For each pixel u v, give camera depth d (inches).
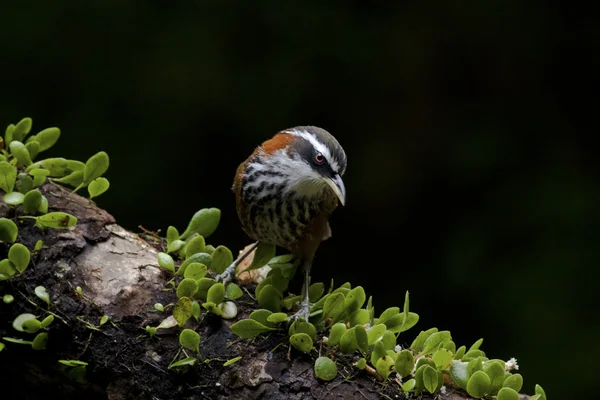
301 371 214.4
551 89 548.7
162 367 218.2
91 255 234.1
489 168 522.3
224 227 500.4
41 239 232.2
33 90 489.4
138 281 230.7
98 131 489.1
